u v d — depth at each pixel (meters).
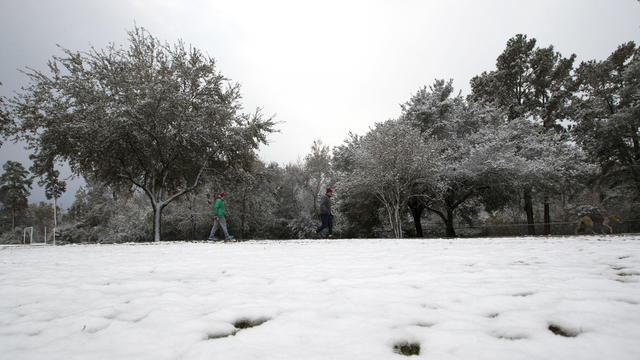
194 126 18.97
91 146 17.88
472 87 35.38
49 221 67.94
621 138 28.45
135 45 19.61
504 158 21.28
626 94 27.12
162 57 20.31
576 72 31.66
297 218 33.38
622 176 28.45
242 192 30.41
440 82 26.66
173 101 18.34
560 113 31.58
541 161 22.81
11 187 64.00
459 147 25.33
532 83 31.97
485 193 24.88
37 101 17.34
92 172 20.78
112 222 35.50
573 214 29.03
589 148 29.92
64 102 17.75
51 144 17.66
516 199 26.70
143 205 37.16
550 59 31.30
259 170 28.59
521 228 27.70
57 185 20.12
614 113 28.39
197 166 22.73
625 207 29.69
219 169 23.42
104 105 17.45
